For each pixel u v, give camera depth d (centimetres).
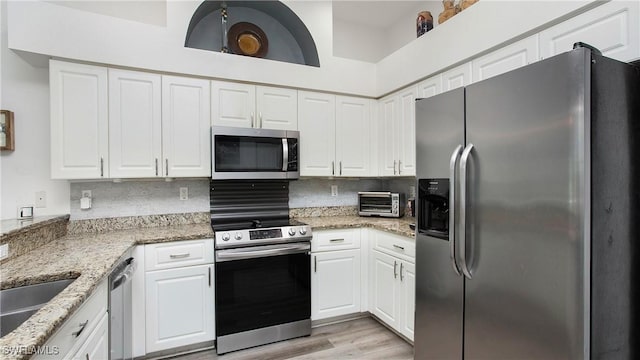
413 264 215
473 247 143
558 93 110
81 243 190
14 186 212
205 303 216
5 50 209
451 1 230
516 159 125
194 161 237
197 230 230
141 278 200
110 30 210
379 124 302
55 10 197
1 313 118
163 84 228
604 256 109
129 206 245
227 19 280
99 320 134
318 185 315
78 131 205
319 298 252
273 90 262
